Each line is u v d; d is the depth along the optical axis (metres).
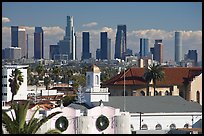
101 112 180.88
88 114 178.00
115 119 181.12
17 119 80.69
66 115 173.62
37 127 81.44
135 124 199.25
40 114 165.62
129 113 187.38
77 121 175.50
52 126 169.62
